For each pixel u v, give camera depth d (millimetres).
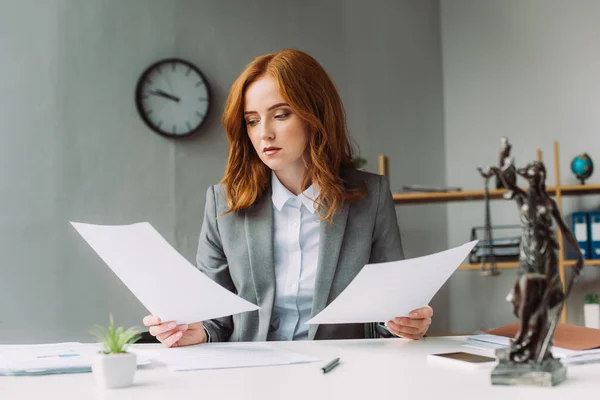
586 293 3924
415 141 4383
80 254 3762
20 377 1020
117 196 3859
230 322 1709
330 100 1723
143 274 1303
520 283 905
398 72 4398
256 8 4180
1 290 3650
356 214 1695
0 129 3717
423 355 1189
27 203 3719
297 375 1005
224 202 1738
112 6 3955
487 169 937
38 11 3832
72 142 3814
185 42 4051
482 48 4402
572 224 3789
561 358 1069
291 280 1671
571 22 4211
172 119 3957
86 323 3736
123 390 914
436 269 1272
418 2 4500
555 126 4203
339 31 4305
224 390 898
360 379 961
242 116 1701
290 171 1722
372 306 1313
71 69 3854
